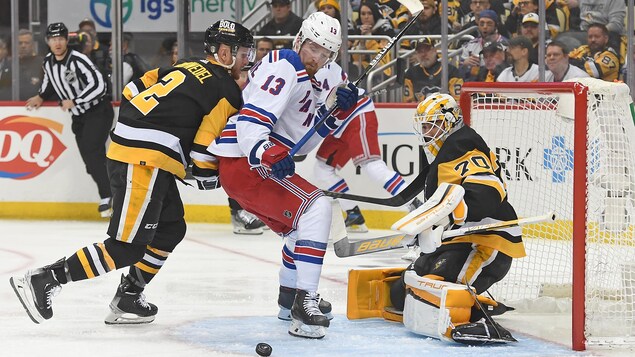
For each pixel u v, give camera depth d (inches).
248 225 573.0
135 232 289.9
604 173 301.7
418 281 287.4
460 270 291.7
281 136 291.3
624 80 593.0
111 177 294.0
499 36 602.9
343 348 272.8
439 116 291.6
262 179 285.0
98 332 295.9
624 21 589.6
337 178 538.0
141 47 687.7
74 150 648.4
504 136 391.5
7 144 654.5
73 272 287.4
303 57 288.2
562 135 393.4
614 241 311.6
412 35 625.3
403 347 274.7
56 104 645.9
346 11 607.2
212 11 673.0
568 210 390.6
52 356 261.3
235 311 334.0
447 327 277.0
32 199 655.1
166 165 291.6
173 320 316.5
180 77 295.6
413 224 274.5
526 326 312.5
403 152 598.9
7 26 683.4
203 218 638.5
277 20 633.6
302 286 284.0
